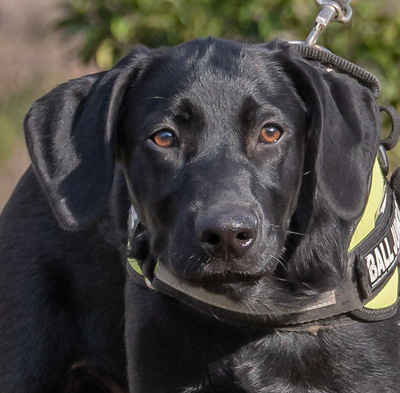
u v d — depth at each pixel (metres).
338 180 6.33
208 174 6.04
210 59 6.47
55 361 8.21
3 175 17.78
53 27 12.83
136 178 6.47
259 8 11.20
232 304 6.43
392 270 6.73
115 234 7.72
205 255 5.85
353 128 6.46
